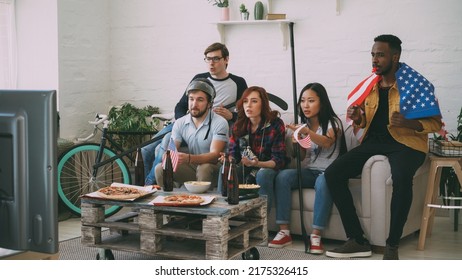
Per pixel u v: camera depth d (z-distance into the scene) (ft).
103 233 13.46
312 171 13.01
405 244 12.94
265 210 11.28
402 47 15.42
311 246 12.19
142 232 10.50
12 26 16.72
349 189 12.23
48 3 16.61
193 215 10.84
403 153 11.82
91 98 17.92
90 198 10.92
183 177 13.50
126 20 18.34
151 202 10.55
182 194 11.28
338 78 16.05
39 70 16.84
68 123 17.10
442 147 12.53
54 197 4.04
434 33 15.14
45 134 3.99
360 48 15.78
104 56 18.43
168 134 14.26
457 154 12.39
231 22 16.75
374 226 12.02
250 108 12.92
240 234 10.48
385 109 12.35
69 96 17.08
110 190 11.13
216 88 15.03
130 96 18.49
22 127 4.03
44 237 4.06
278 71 16.70
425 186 13.33
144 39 18.22
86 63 17.66
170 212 11.01
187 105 15.19
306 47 16.31
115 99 18.56
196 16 17.62
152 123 17.13
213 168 12.92
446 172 14.12
